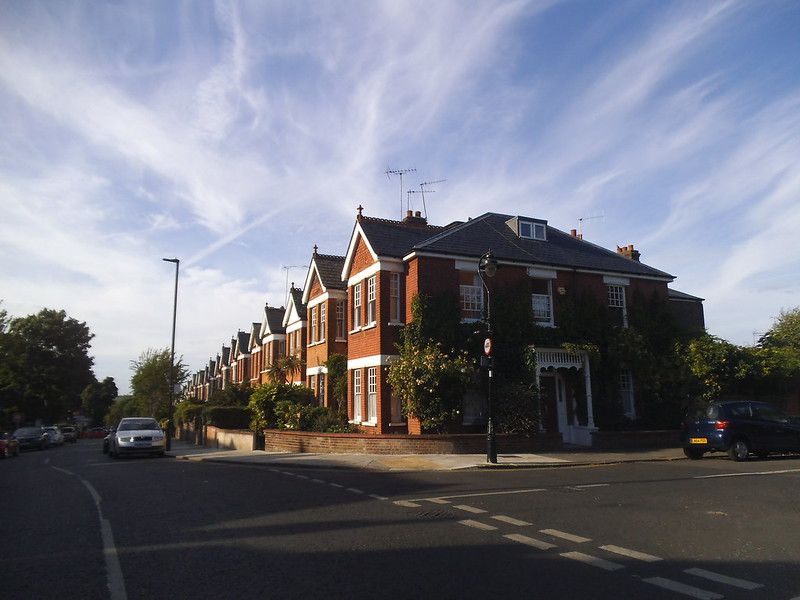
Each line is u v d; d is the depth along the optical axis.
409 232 25.22
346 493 11.69
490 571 6.23
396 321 22.64
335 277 30.25
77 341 65.69
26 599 5.54
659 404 23.55
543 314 23.45
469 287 22.42
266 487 12.84
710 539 7.57
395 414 22.12
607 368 23.23
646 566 6.42
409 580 5.93
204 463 20.36
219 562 6.67
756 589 5.67
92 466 20.27
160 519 9.29
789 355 23.89
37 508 10.66
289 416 24.61
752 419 17.59
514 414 19.95
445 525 8.44
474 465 16.14
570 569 6.31
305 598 5.43
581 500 10.42
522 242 24.55
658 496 10.80
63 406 63.22
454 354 21.12
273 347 41.00
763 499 10.41
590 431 21.25
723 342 22.97
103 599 5.50
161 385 53.41
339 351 28.89
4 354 57.81
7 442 29.41
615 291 25.16
